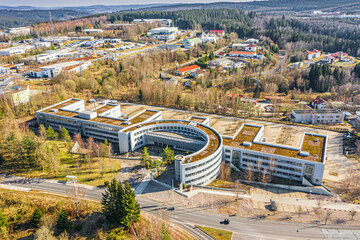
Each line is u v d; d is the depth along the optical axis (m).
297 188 152.12
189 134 191.25
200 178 153.75
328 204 140.75
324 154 158.62
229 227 124.50
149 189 149.38
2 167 161.00
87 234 114.69
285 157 156.75
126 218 116.62
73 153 180.25
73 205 128.38
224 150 171.00
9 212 122.38
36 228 115.88
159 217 127.62
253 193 149.12
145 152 165.38
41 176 155.75
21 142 169.50
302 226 125.81
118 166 169.62
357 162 181.38
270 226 125.56
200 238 117.69
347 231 122.75
